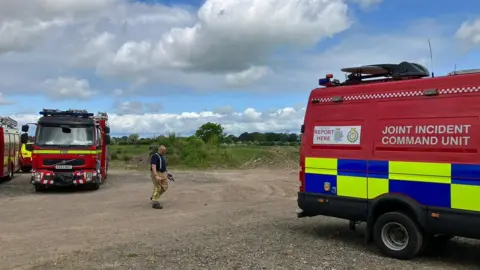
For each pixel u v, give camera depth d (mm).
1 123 21219
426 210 7117
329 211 8469
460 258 7477
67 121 17828
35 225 10555
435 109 7172
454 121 6934
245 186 20234
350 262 7168
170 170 32938
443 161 6980
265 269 6750
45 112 18359
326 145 8617
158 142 41688
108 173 28062
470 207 6668
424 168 7191
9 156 22391
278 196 16812
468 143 6746
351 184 8148
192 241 8734
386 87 7848
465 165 6742
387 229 7562
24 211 12711
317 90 8945
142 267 6871
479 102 6711
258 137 61375
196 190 18531
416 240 7195
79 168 17578
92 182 17703
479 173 6594
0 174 20656
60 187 19266
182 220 11352
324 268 6801
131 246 8328
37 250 8047
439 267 6934
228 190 18578
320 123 8781
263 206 14000
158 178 13305
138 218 11633
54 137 17578
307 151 8922
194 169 34344
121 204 14219
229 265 6961
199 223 10914
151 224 10758
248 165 37062
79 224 10711
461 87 6930
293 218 11555
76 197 15992
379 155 7781
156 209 13211
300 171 9039
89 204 14188
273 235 9305
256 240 8805
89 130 18000
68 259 7402
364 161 7973
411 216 7297
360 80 8688
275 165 36875
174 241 8758
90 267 6895
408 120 7473
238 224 10695
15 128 24547
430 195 7109
